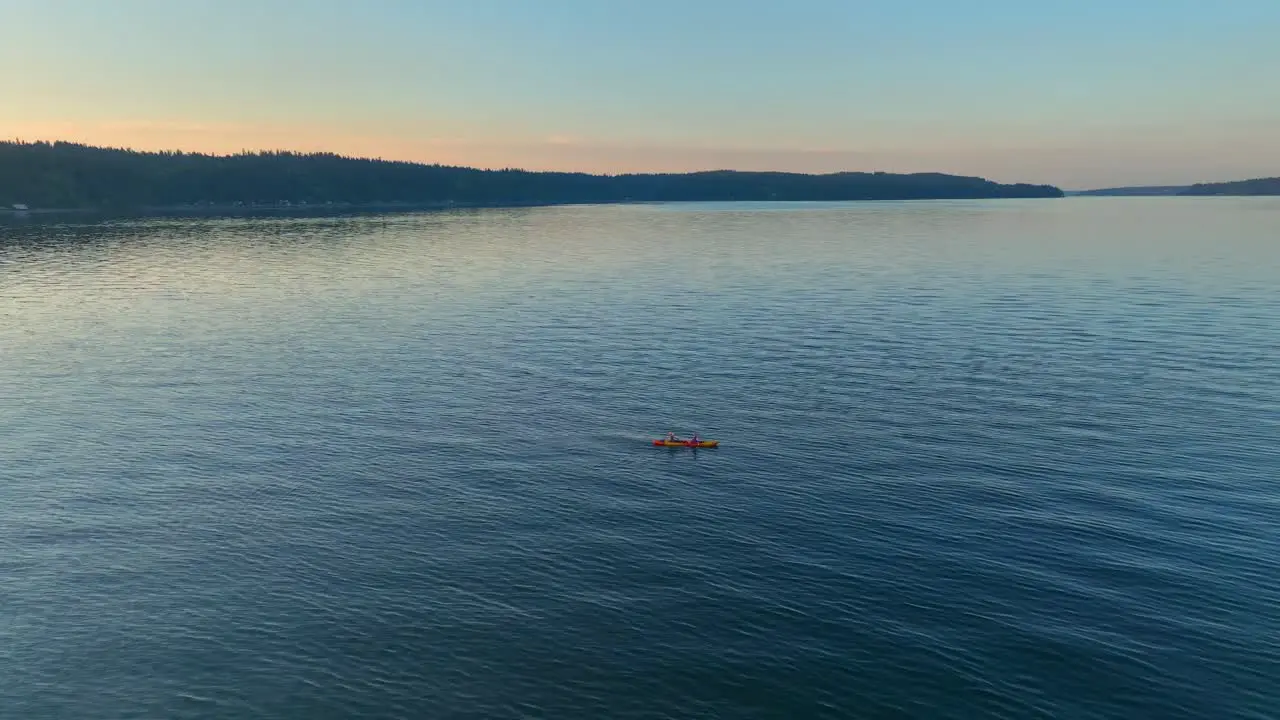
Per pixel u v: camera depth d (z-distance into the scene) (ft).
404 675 130.93
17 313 419.95
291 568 162.30
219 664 133.80
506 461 217.15
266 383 289.74
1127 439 225.76
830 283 529.04
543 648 137.39
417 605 149.48
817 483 201.36
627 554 167.63
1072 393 267.18
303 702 125.08
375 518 183.62
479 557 166.50
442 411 258.37
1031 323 380.58
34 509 187.21
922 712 123.03
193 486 200.13
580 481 204.13
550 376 297.94
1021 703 124.57
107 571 161.17
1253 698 125.08
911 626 142.92
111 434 236.63
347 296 484.74
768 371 301.43
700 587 155.22
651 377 295.48
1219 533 173.06
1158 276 533.55
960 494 193.67
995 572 159.53
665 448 225.76
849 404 260.62
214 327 389.60
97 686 128.98
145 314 422.00
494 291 504.84
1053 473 204.44
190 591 154.30
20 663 134.21
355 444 229.25
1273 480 197.57
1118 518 180.34
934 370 298.56
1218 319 379.35
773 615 146.30
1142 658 134.10
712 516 184.44
